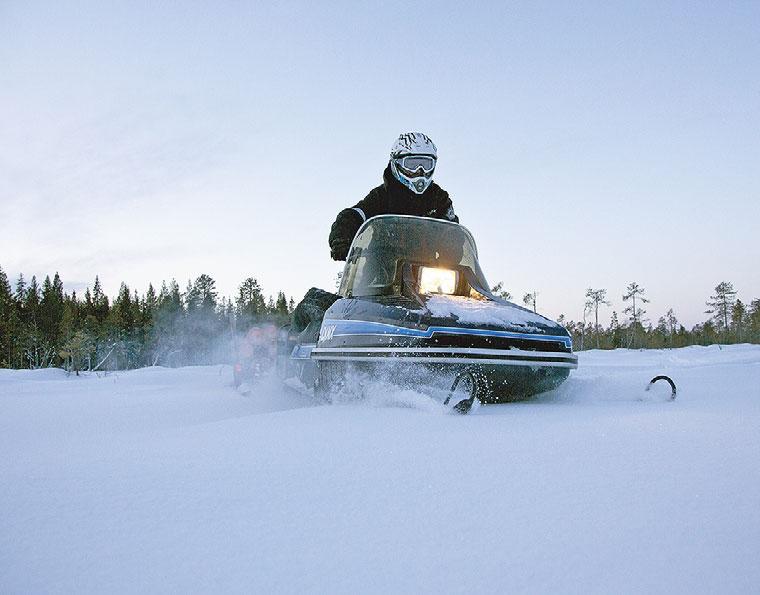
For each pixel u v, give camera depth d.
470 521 1.39
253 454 2.05
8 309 61.69
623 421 2.53
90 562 1.21
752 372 5.55
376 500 1.55
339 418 2.78
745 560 1.16
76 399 4.73
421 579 1.12
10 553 1.25
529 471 1.77
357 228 5.11
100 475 1.81
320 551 1.25
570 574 1.12
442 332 3.26
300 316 4.85
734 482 1.62
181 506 1.52
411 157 5.20
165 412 3.83
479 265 4.50
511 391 3.49
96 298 83.94
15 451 2.35
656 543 1.25
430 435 2.30
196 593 1.08
